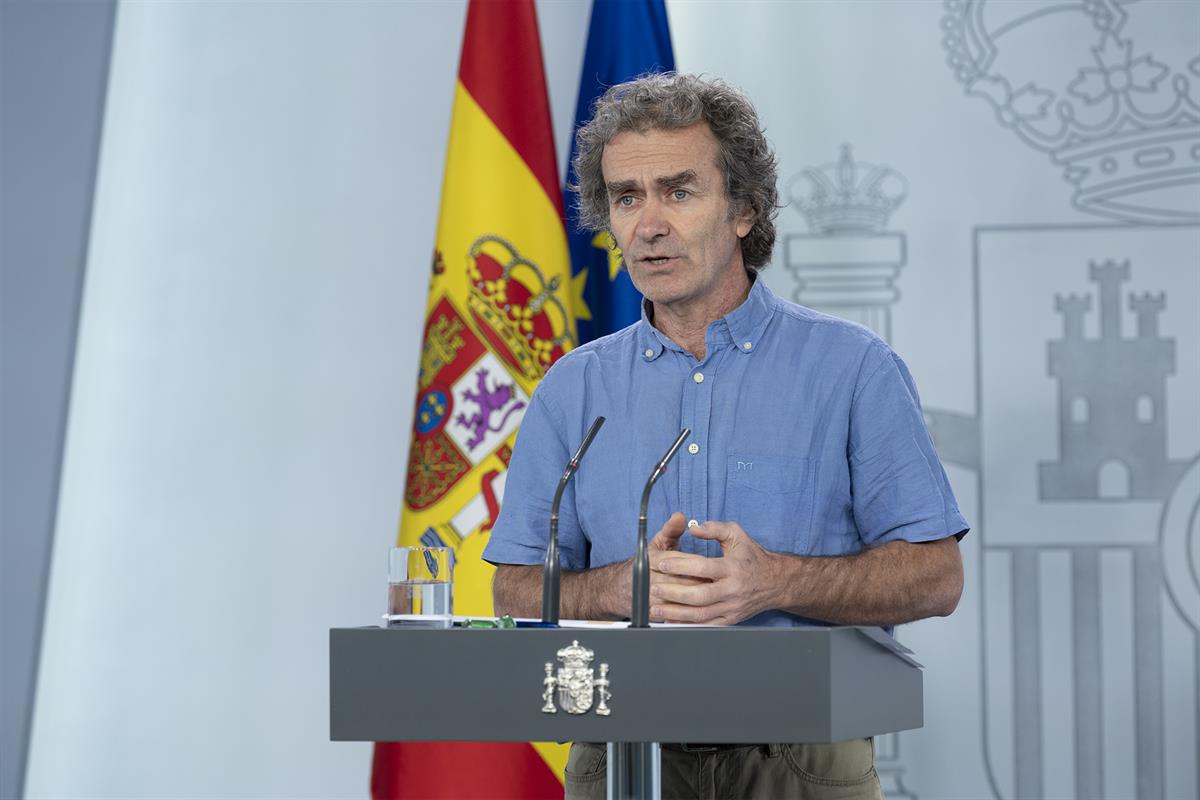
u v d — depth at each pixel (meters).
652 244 3.95
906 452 3.97
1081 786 6.55
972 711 6.60
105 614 6.84
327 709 6.84
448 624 3.04
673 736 2.67
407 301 7.00
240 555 6.89
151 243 7.00
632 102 4.02
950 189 6.79
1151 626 6.57
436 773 6.12
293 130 7.05
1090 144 6.74
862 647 2.84
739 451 4.06
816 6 6.88
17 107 6.88
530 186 6.31
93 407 6.93
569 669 2.71
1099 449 6.65
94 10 6.97
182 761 6.81
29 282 6.84
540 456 4.27
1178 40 6.73
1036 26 6.79
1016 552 6.64
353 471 6.93
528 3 6.46
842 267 6.81
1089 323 6.69
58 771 6.78
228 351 6.96
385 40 7.09
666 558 3.34
